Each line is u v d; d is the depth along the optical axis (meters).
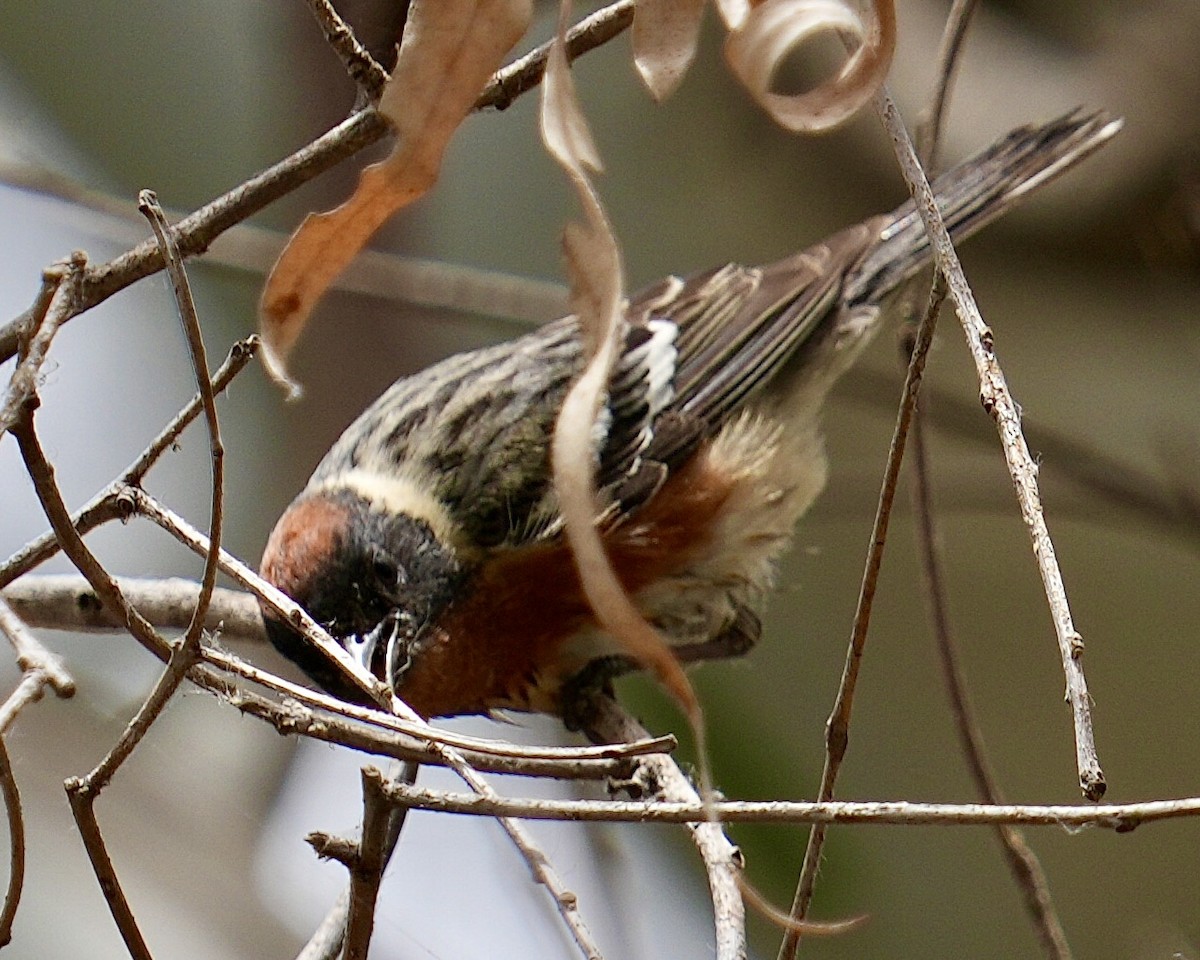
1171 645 11.99
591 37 4.11
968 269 10.73
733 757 9.30
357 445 7.59
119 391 11.02
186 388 11.01
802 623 12.03
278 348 3.97
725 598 8.05
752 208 11.56
